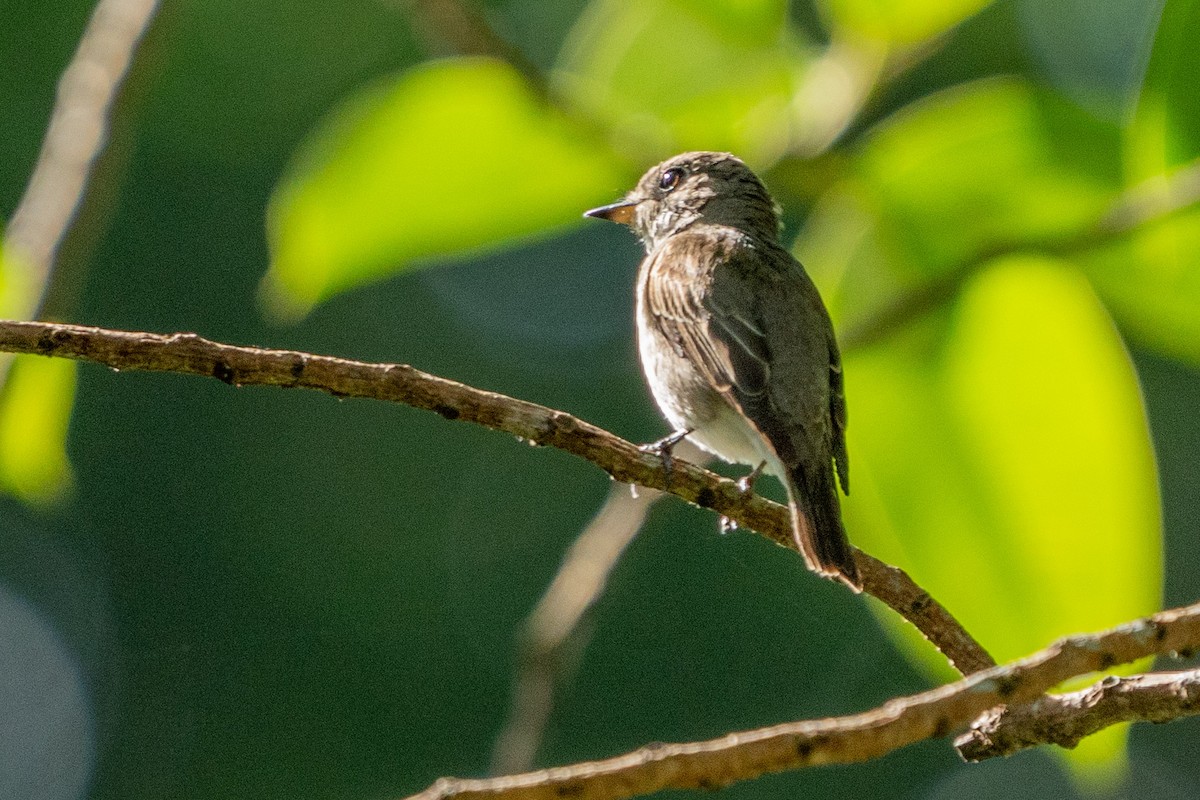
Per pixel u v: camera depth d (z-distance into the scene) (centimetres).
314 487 1827
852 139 903
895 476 786
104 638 1758
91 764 1708
